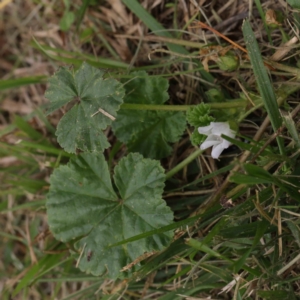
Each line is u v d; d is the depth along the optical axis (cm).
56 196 19
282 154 16
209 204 18
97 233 19
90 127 18
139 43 21
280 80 18
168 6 21
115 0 22
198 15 20
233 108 18
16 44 27
